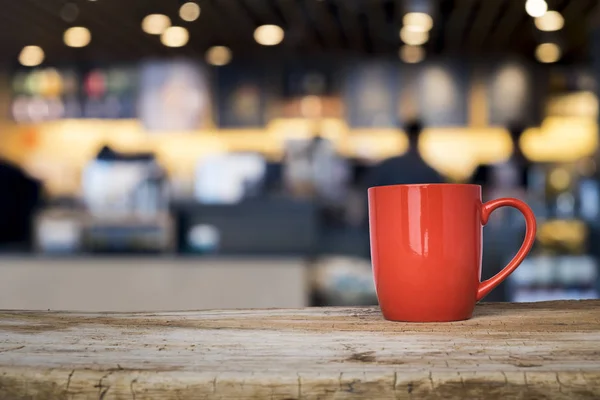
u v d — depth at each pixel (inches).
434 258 33.5
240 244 152.4
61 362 25.2
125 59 304.5
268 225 151.7
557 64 295.3
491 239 164.4
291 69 299.0
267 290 122.9
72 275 126.8
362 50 293.4
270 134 310.8
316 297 140.9
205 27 260.1
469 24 253.9
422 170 192.7
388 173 194.1
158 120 303.7
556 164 290.8
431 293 33.7
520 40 277.0
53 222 161.9
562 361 24.5
